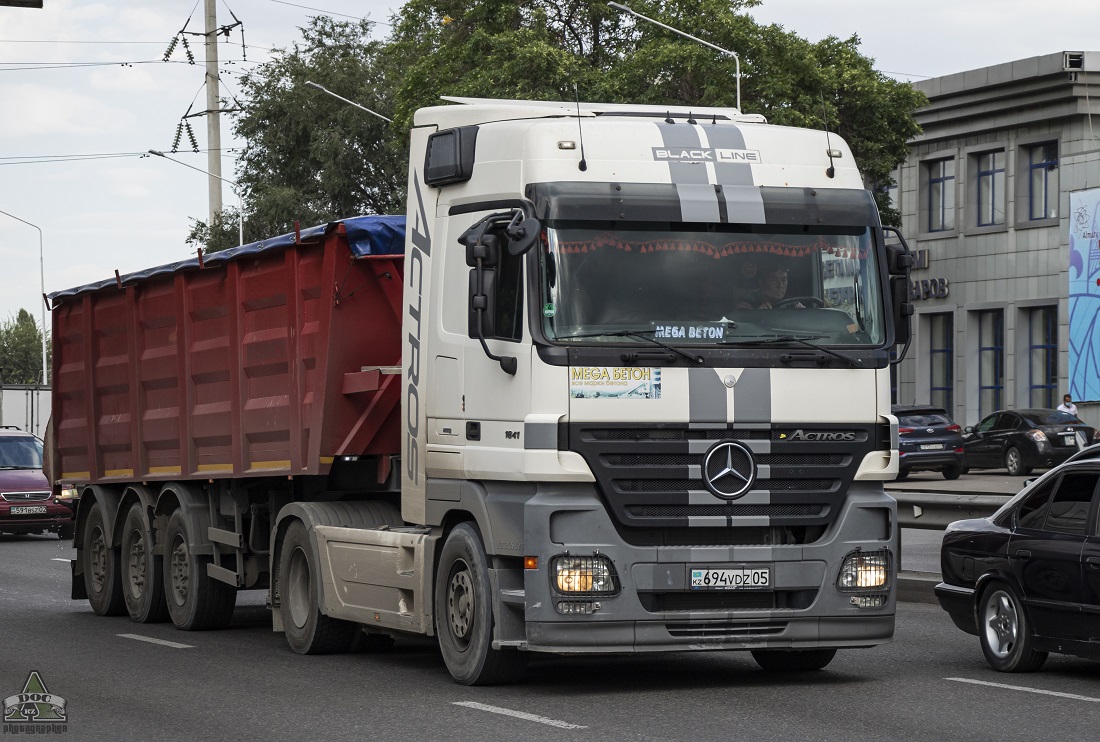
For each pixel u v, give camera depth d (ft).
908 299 37.24
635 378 35.19
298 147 227.61
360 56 228.02
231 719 34.27
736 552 35.68
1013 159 162.81
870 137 162.09
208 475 52.47
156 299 55.72
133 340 57.52
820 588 36.19
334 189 219.41
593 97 155.43
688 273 35.91
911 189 175.73
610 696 36.24
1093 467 38.58
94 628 55.21
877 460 36.81
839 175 37.58
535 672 40.78
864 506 36.70
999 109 161.99
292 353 46.62
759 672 40.60
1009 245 163.32
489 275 34.96
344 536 43.14
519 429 35.29
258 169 228.84
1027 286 160.86
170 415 55.11
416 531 40.45
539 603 34.94
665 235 35.96
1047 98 156.35
